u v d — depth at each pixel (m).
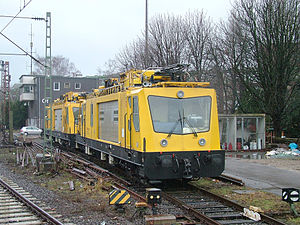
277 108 26.42
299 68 26.20
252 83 27.80
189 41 29.23
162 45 28.55
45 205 9.31
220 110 32.19
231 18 29.33
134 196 9.81
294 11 25.28
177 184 11.60
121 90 12.25
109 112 13.40
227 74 30.88
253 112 29.00
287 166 15.38
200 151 10.09
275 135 27.17
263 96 27.66
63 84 57.53
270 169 14.49
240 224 7.51
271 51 25.78
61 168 15.86
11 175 14.98
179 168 9.88
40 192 11.16
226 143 23.59
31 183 12.95
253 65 27.12
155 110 9.94
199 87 10.49
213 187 11.12
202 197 9.80
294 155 19.47
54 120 28.27
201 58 29.64
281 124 27.53
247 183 11.59
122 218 7.97
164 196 9.81
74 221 7.78
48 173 14.66
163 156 9.67
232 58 29.19
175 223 7.12
